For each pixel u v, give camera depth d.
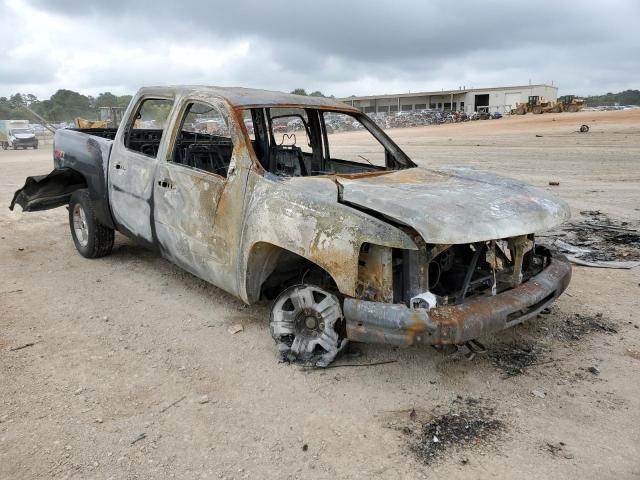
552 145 20.92
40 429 3.14
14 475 2.77
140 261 6.33
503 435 3.08
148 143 5.71
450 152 19.36
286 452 2.96
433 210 3.40
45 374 3.76
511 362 3.92
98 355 4.05
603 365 3.86
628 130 26.72
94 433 3.11
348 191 3.71
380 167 5.41
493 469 2.80
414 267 3.38
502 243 4.04
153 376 3.75
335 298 3.72
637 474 2.75
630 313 4.74
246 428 3.17
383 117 60.03
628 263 6.02
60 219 8.60
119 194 5.42
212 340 4.31
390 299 3.38
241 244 4.02
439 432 3.11
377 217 3.44
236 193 4.07
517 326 4.50
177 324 4.61
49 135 46.62
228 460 2.89
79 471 2.80
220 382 3.68
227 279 4.25
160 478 2.75
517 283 3.78
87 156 5.94
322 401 3.44
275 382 3.67
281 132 5.35
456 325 3.20
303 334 3.90
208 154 5.32
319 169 5.72
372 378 3.71
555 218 3.88
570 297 5.11
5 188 12.31
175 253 4.81
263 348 4.17
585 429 3.13
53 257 6.50
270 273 4.08
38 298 5.17
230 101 4.39
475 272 3.96
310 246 3.52
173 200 4.66
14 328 4.49
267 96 4.76
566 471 2.78
